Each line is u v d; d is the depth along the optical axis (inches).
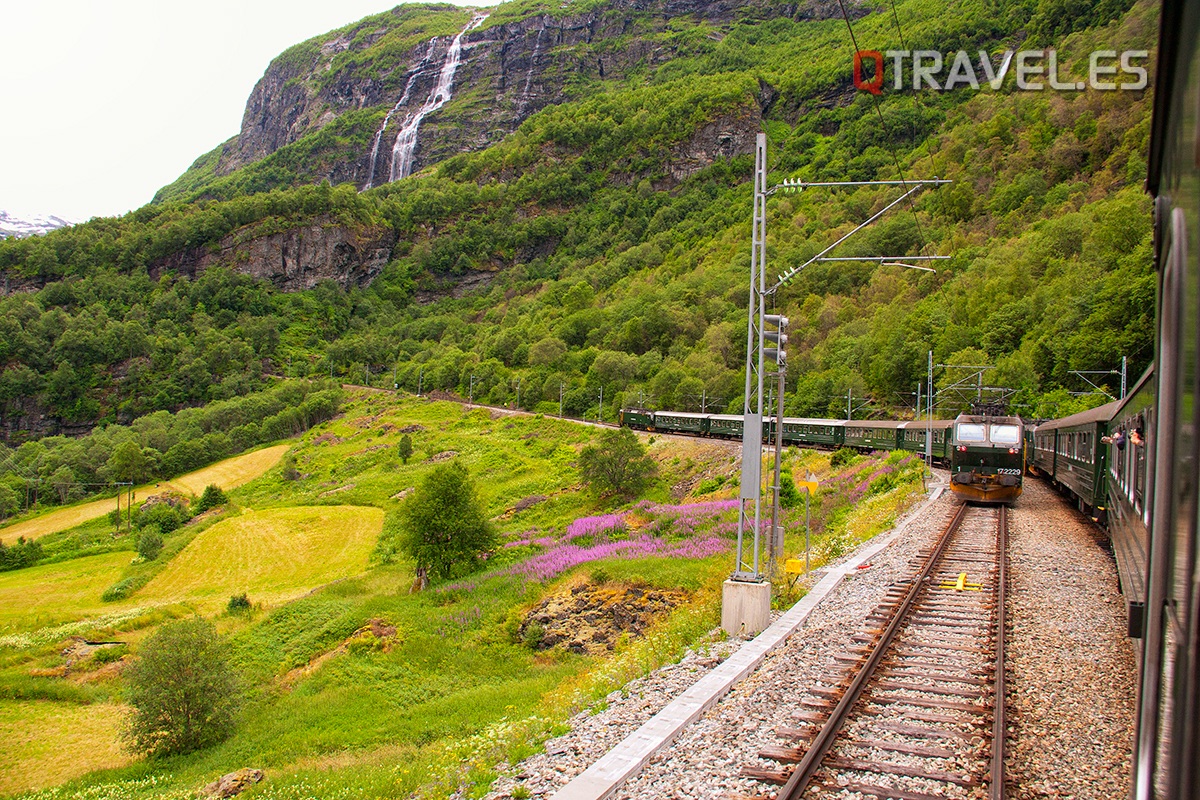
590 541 1836.9
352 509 3270.2
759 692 510.0
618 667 676.1
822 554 1027.9
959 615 651.5
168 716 1129.4
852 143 7829.7
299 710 1187.3
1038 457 1673.2
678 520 1809.8
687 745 439.8
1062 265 3772.1
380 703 1172.5
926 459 1930.4
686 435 3479.3
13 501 4355.3
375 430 5128.0
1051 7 6491.1
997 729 414.9
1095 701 458.6
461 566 1743.4
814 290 5615.2
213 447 5132.9
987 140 5866.1
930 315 4015.8
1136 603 260.1
